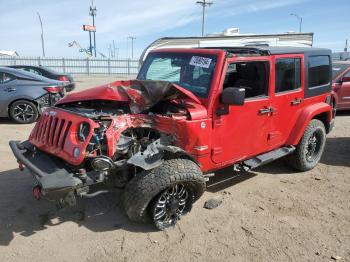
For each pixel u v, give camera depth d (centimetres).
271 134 513
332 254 367
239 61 447
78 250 365
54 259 351
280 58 505
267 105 494
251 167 482
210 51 448
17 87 955
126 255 358
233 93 403
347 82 1080
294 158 582
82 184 355
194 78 450
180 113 423
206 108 424
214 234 398
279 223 425
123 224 414
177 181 373
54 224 412
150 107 421
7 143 748
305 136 570
